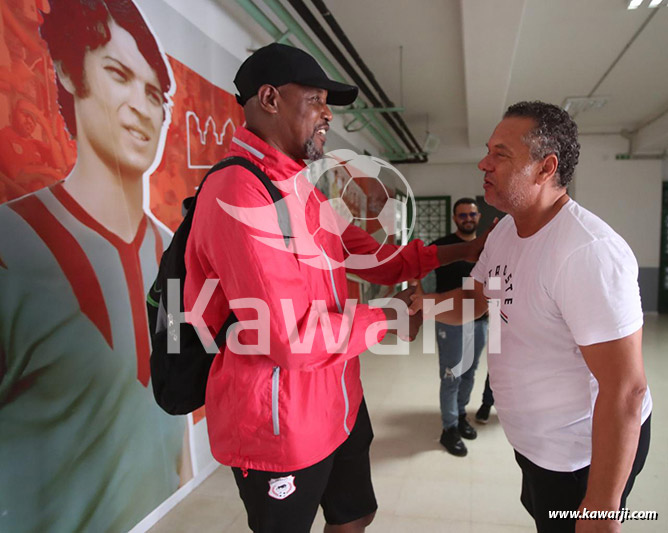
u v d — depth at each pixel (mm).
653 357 4691
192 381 1085
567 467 1055
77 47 1557
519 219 1101
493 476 2359
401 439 2820
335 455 1283
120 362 1754
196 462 2301
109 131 1716
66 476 1509
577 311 918
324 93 1087
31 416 1383
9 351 1311
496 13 3068
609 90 5871
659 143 7133
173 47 2129
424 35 4098
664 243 7914
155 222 2002
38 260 1409
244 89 1076
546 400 1068
